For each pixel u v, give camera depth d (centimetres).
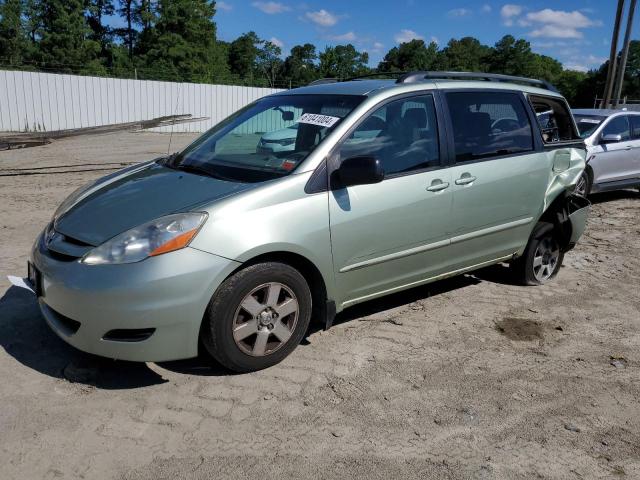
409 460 293
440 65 9669
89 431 302
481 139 470
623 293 554
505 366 395
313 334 428
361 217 386
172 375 359
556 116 564
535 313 491
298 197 360
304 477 277
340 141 386
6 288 479
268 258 355
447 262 458
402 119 423
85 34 5078
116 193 379
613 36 2266
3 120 2059
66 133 1465
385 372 378
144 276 314
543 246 552
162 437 301
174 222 326
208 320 336
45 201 852
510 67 10825
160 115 2416
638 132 1044
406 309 486
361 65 7812
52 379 348
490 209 472
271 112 455
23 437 294
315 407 334
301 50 8844
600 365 404
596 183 969
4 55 4775
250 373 365
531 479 284
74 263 327
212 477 273
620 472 292
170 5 5294
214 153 429
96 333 320
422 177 421
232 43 8206
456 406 343
